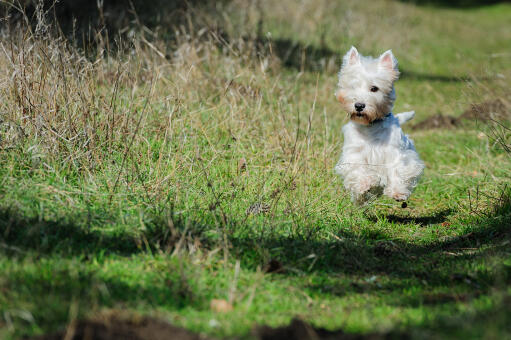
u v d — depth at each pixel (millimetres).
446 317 5754
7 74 10344
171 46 17031
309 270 7801
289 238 8617
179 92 12820
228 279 7062
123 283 6559
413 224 10758
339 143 14078
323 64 21516
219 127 13344
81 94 10594
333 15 34156
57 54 10594
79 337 5055
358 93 10438
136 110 11750
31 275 6328
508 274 7336
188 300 6355
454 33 44000
